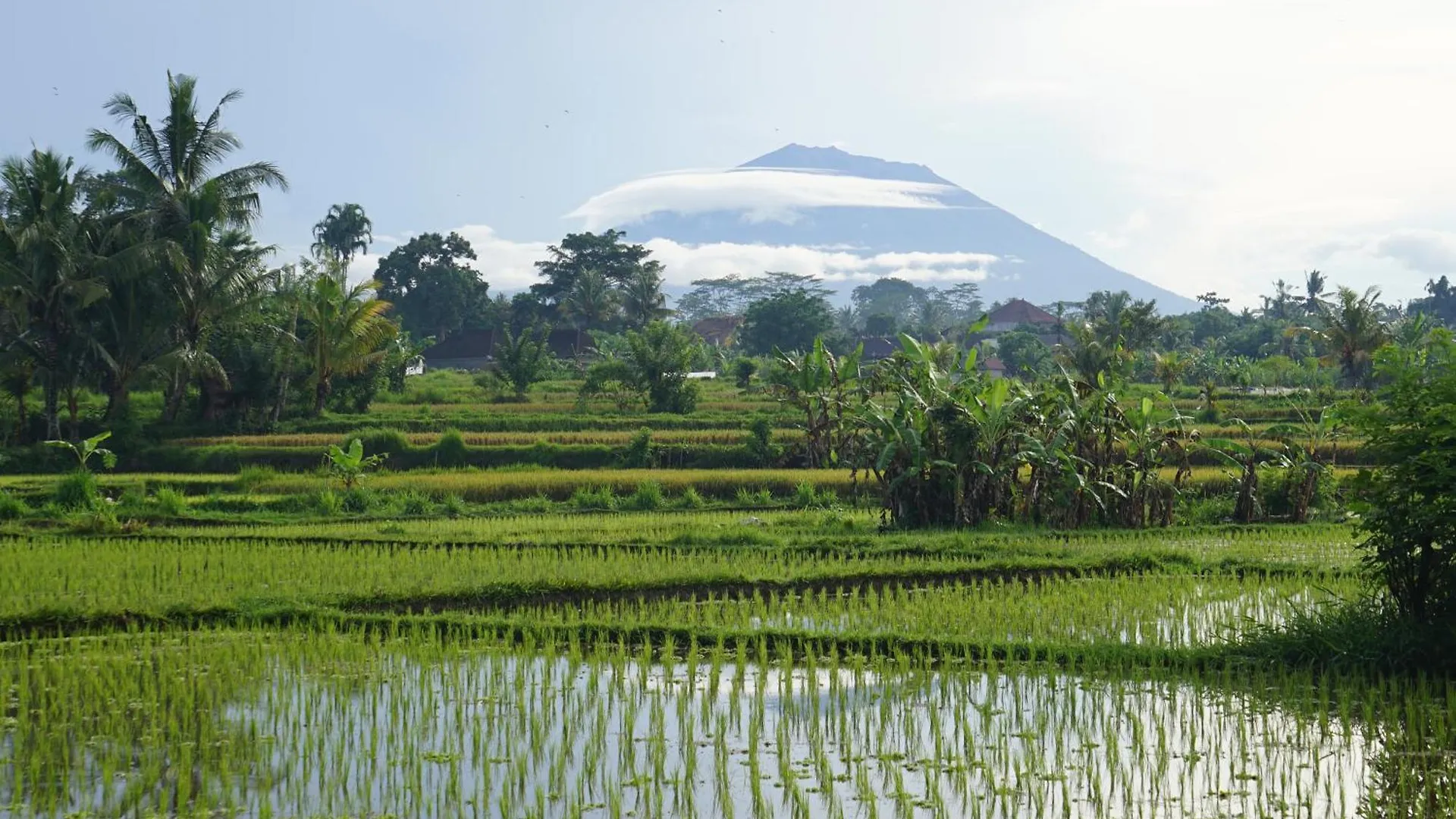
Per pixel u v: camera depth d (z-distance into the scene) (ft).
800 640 43.98
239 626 46.73
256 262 149.48
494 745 32.63
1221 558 62.08
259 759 31.17
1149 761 31.14
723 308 620.08
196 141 148.77
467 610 50.42
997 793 28.99
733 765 31.09
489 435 140.67
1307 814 27.53
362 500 95.25
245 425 146.20
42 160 134.00
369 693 37.45
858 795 28.84
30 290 128.88
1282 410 174.50
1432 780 29.37
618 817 27.43
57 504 89.56
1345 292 208.13
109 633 45.60
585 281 361.92
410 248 358.64
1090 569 60.70
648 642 42.80
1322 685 36.14
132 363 140.36
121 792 28.94
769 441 128.57
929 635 44.57
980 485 79.92
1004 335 326.03
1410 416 39.75
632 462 126.93
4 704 35.73
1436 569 39.70
